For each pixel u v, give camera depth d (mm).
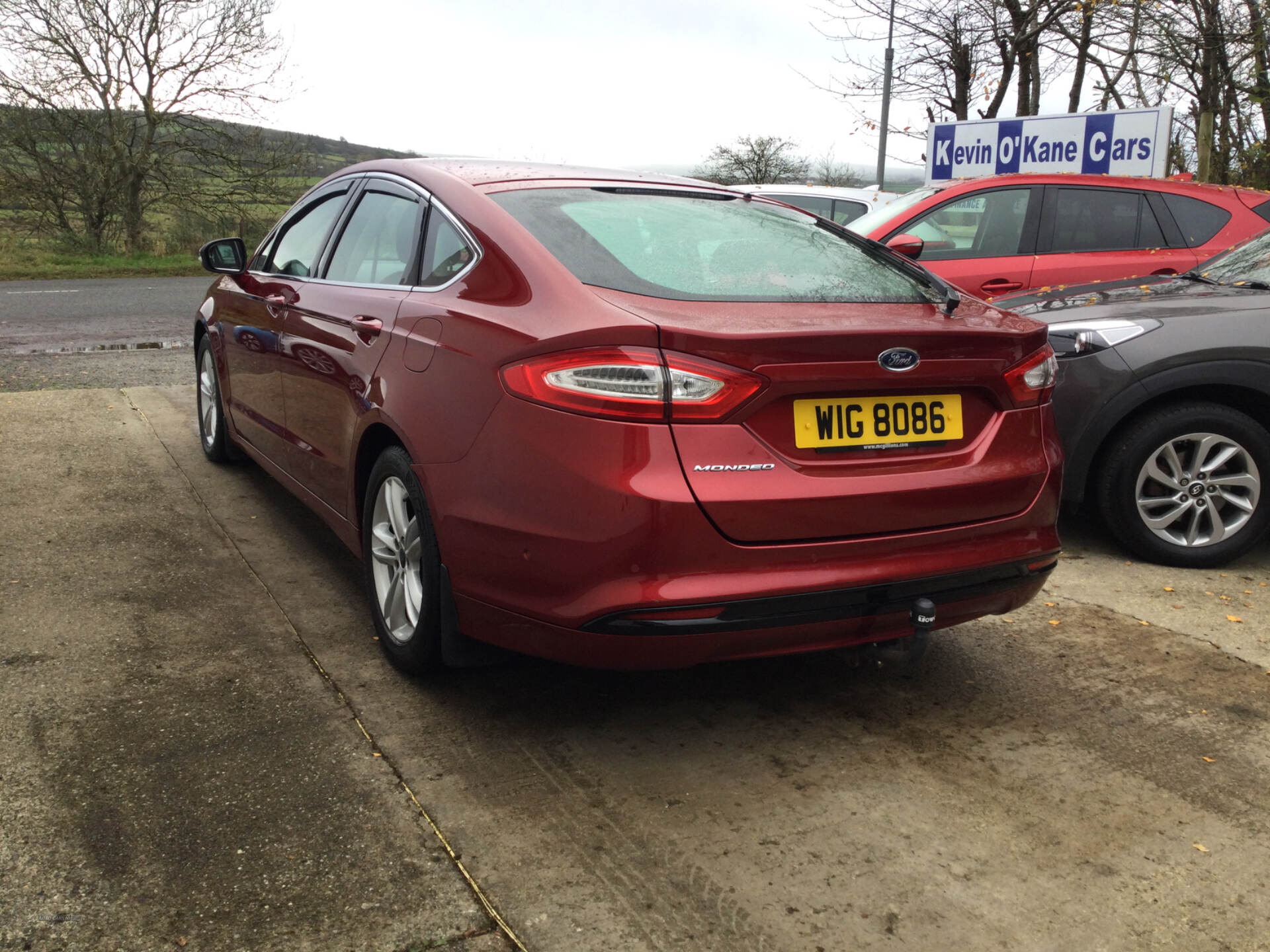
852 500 2350
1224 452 4020
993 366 2561
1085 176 6383
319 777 2398
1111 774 2555
